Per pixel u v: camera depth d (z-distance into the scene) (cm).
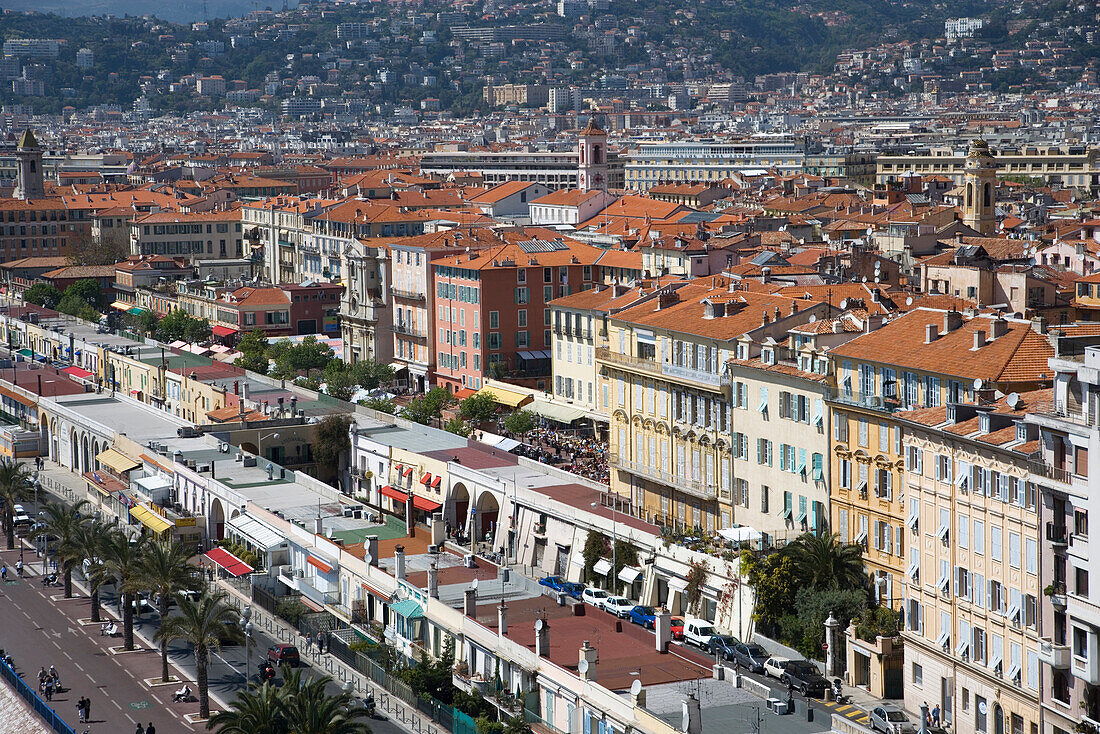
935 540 18988
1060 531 16800
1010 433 17888
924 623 19175
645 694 17225
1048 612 17000
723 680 18400
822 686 19312
